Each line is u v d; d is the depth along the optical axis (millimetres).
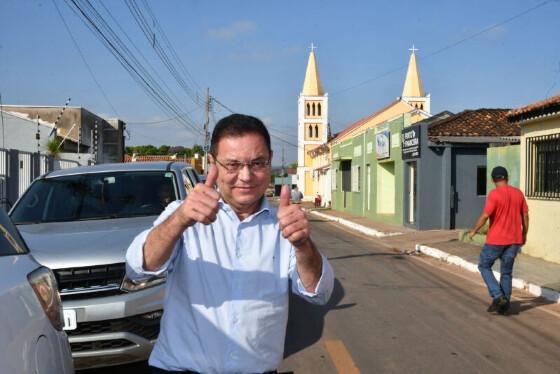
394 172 23625
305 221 2068
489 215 7332
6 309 2271
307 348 5969
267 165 2273
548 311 7578
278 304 2297
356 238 18141
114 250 4602
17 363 2174
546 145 11609
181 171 6602
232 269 2248
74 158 24125
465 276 10477
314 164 50656
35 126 25500
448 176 18609
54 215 5914
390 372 5211
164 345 2297
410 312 7551
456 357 5625
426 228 18766
